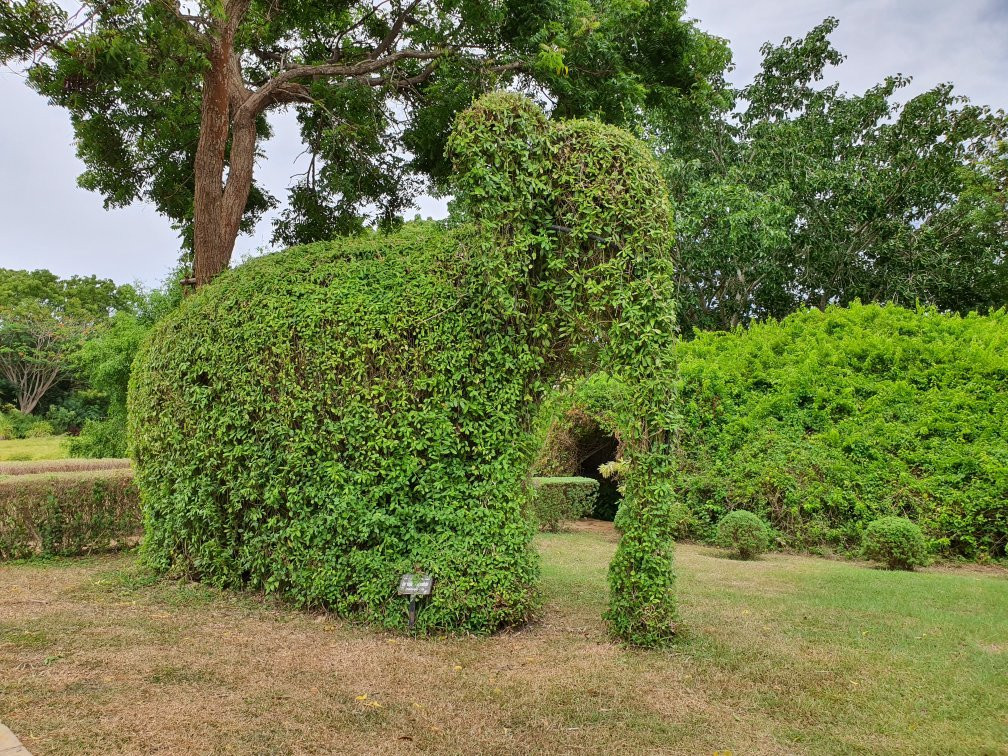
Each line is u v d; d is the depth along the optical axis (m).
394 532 5.45
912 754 3.31
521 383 5.48
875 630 5.36
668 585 5.02
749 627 5.42
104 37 9.05
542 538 10.90
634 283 5.06
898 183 20.22
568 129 5.41
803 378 11.12
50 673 4.21
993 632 5.28
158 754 3.20
